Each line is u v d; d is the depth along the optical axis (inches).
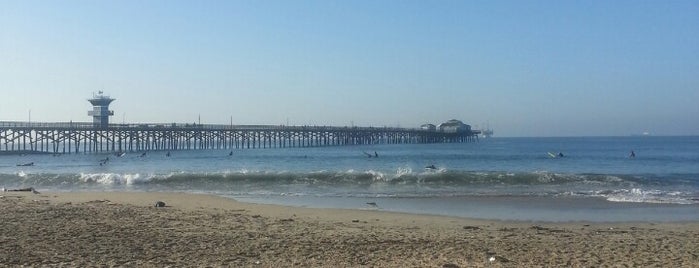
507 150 3422.7
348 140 4269.2
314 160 2117.4
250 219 562.3
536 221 583.8
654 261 365.1
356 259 369.1
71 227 485.1
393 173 1079.6
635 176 1096.8
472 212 661.9
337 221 560.7
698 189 928.3
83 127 2726.4
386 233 482.0
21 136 2610.7
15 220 521.3
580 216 626.5
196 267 342.6
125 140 3110.2
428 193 887.7
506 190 925.8
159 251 389.1
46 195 832.9
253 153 2842.0
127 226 498.0
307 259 368.8
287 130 3668.8
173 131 3056.1
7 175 1155.9
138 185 1059.9
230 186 1018.7
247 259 367.2
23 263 344.5
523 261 366.3
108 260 357.1
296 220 563.5
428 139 5300.2
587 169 1610.5
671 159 2192.4
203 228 495.8
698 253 392.2
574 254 389.4
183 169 1595.7
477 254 388.2
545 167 1717.5
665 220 593.3
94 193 882.8
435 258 373.4
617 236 474.6
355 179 1068.5
